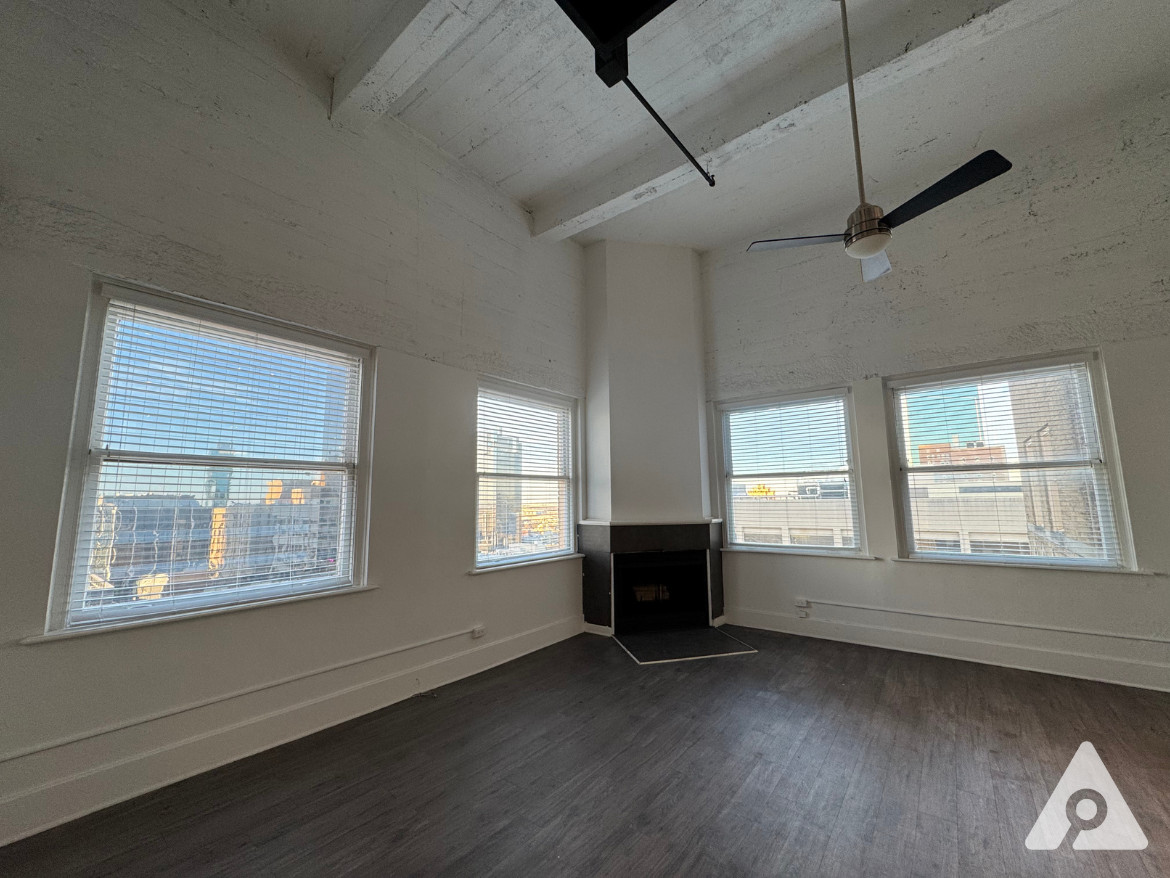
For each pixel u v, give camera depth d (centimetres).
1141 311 321
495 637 366
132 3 224
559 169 384
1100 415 335
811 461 445
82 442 205
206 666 227
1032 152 359
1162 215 319
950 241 385
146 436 222
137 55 224
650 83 304
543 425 441
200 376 240
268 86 268
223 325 249
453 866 163
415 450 323
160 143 228
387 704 292
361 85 274
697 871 161
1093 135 341
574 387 465
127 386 218
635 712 280
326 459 286
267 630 248
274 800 199
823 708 283
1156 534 311
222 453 245
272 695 246
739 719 270
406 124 337
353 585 289
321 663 267
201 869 162
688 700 296
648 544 441
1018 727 257
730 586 471
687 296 494
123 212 215
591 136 349
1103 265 333
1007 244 364
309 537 276
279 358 271
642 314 479
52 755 186
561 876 159
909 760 227
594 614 441
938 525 387
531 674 341
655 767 223
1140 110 328
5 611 180
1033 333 352
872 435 409
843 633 411
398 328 321
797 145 359
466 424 359
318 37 270
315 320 278
